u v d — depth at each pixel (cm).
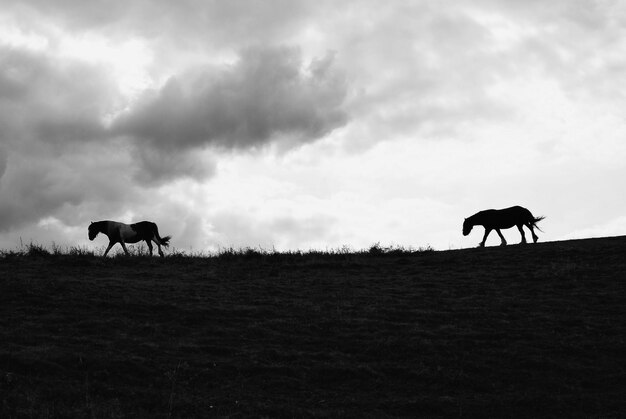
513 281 1989
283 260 2447
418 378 1227
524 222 2842
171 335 1400
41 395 1011
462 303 1739
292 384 1163
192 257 2522
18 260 2209
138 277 2011
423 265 2312
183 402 1041
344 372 1229
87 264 2191
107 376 1123
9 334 1304
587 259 2236
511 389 1192
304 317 1574
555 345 1402
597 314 1633
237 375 1189
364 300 1769
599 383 1220
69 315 1487
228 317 1553
